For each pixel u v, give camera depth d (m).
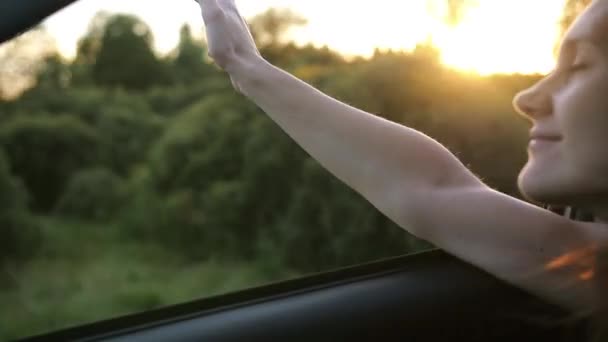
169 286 7.25
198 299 1.34
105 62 9.26
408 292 1.34
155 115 9.04
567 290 1.17
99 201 8.57
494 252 1.19
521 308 1.28
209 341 1.29
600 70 1.07
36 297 7.14
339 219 6.70
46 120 8.84
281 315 1.32
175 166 8.34
